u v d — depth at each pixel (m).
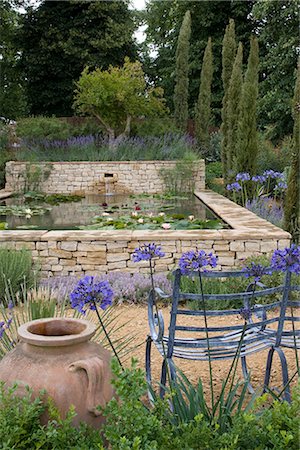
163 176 13.90
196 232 6.12
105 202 11.81
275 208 9.55
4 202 11.86
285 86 16.55
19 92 20.64
